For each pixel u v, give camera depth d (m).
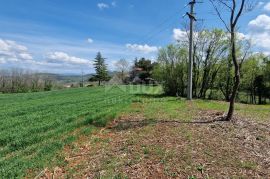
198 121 14.70
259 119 15.95
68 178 6.86
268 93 45.81
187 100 28.31
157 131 12.10
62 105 24.34
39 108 22.05
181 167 7.51
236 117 15.84
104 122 14.45
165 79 39.69
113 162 7.98
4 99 35.75
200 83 37.50
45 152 8.82
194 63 36.47
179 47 37.69
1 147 9.75
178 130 12.23
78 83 97.88
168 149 9.18
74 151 9.23
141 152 8.90
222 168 7.47
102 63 110.81
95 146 9.91
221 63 35.78
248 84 44.28
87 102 27.20
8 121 14.75
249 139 10.65
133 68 97.75
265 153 8.90
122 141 10.51
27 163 7.68
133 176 6.94
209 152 8.85
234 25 14.23
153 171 7.25
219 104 24.83
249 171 7.29
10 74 65.19
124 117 16.69
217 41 34.97
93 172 7.26
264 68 44.47
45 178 6.92
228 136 11.11
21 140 10.04
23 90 65.12
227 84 37.16
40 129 12.27
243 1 13.91
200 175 6.98
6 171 7.04
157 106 22.50
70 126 12.95
